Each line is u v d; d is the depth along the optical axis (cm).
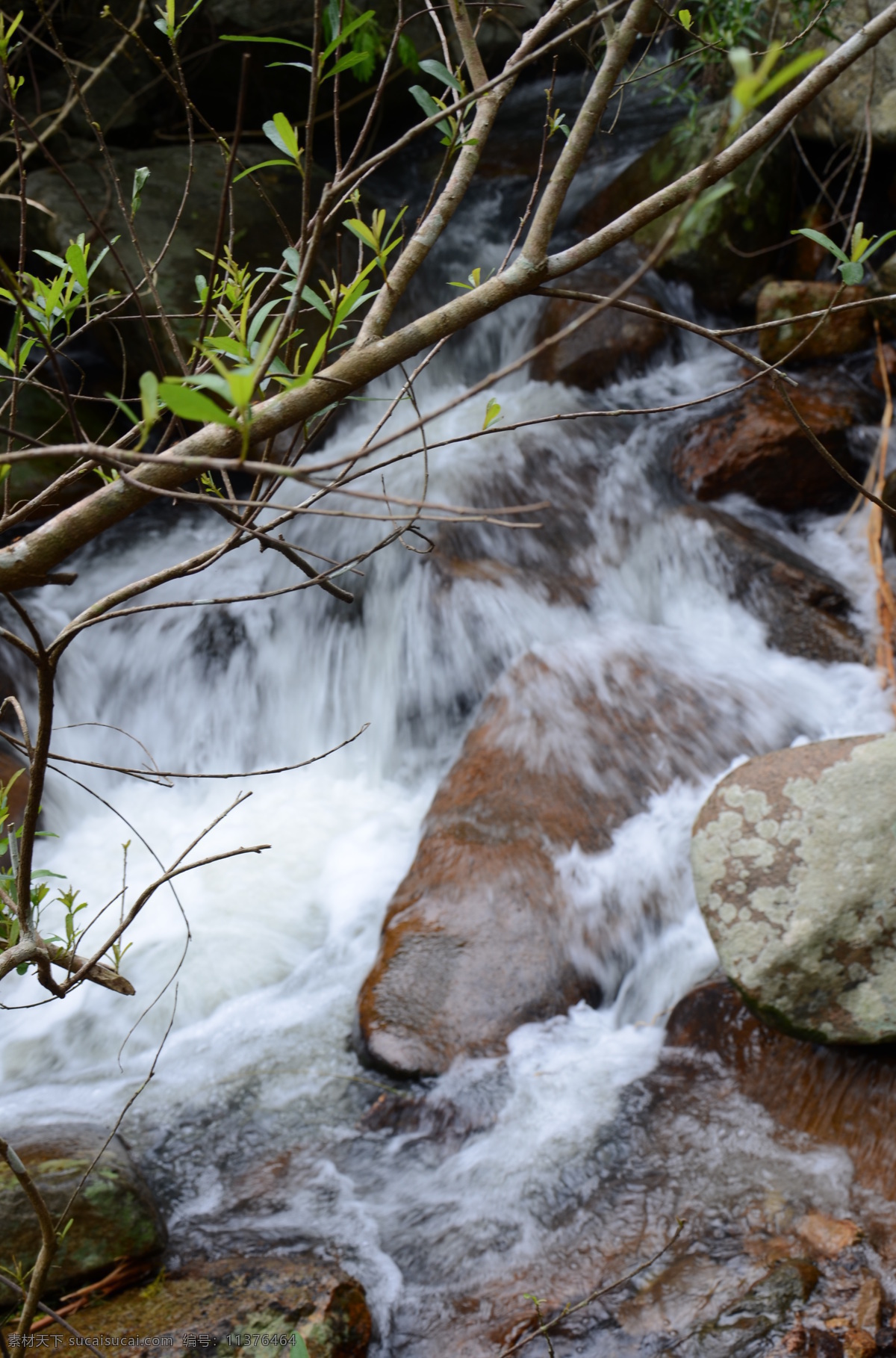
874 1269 231
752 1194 256
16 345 118
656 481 582
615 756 419
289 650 555
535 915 356
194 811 491
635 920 356
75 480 120
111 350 632
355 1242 263
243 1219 274
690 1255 244
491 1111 300
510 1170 279
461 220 802
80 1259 238
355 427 669
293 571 574
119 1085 330
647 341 653
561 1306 237
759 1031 296
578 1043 321
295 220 697
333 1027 345
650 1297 235
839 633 497
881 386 607
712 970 334
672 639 498
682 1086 293
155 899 423
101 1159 259
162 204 668
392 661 528
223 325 133
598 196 752
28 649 103
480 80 122
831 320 620
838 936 272
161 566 616
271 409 104
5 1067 344
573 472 591
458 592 522
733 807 295
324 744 534
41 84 768
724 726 438
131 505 103
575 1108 294
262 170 708
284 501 605
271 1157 296
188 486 671
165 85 774
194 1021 358
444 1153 291
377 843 452
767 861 285
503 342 701
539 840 383
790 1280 230
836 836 279
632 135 824
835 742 295
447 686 515
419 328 107
